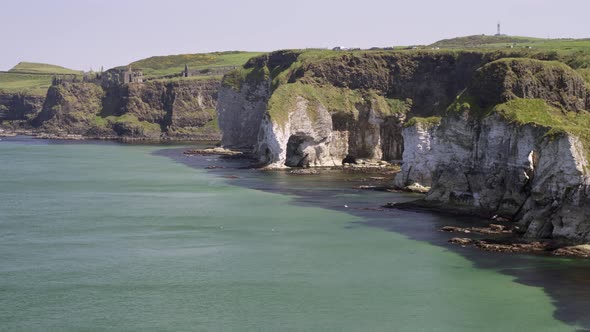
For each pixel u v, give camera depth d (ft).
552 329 213.87
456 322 219.20
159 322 218.59
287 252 298.56
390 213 385.91
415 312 227.61
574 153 303.07
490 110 387.96
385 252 298.56
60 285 252.21
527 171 350.84
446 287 251.39
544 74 405.59
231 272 269.03
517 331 212.43
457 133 397.39
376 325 216.74
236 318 221.87
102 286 251.60
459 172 395.75
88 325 215.92
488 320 220.84
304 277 263.08
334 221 363.35
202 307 231.30
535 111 379.55
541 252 296.51
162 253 295.89
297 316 223.92
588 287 251.39
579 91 407.85
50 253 294.46
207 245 310.24
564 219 304.91
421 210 392.68
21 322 217.97
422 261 284.41
